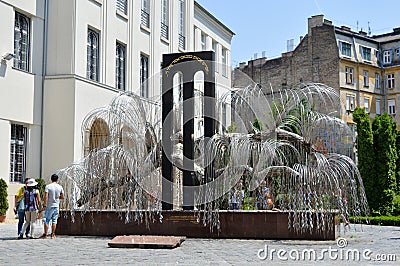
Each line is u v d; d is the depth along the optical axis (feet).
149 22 111.96
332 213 53.11
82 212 56.90
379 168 94.38
